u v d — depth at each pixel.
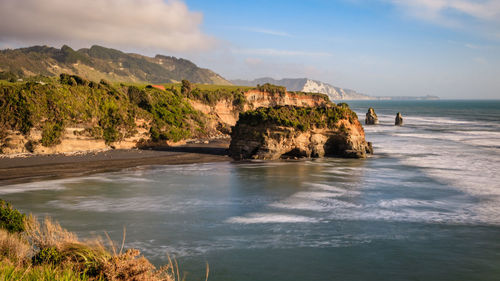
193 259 17.98
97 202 28.59
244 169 45.19
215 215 25.28
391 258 18.47
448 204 28.34
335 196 30.84
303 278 16.30
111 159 52.84
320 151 56.00
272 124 55.09
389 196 30.86
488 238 21.20
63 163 48.50
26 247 10.48
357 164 48.94
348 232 22.05
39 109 55.72
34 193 31.64
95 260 8.70
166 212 25.91
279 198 30.17
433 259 18.41
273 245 19.92
